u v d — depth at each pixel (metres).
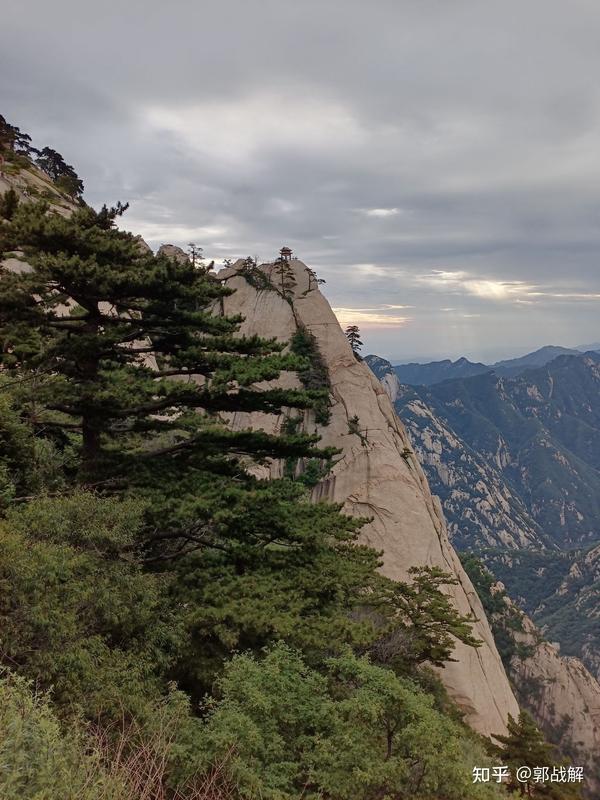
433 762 9.45
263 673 11.31
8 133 65.25
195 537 18.45
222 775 9.41
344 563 18.19
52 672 9.17
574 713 85.00
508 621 94.38
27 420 16.94
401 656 27.33
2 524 10.50
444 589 53.38
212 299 19.03
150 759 9.04
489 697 48.56
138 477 17.38
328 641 14.98
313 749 10.62
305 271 69.75
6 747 6.18
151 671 12.26
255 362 18.50
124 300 17.73
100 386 17.03
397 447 63.44
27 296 16.31
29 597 9.47
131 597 11.91
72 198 60.38
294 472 58.94
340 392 62.69
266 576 16.77
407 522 56.38
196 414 22.50
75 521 12.02
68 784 6.39
